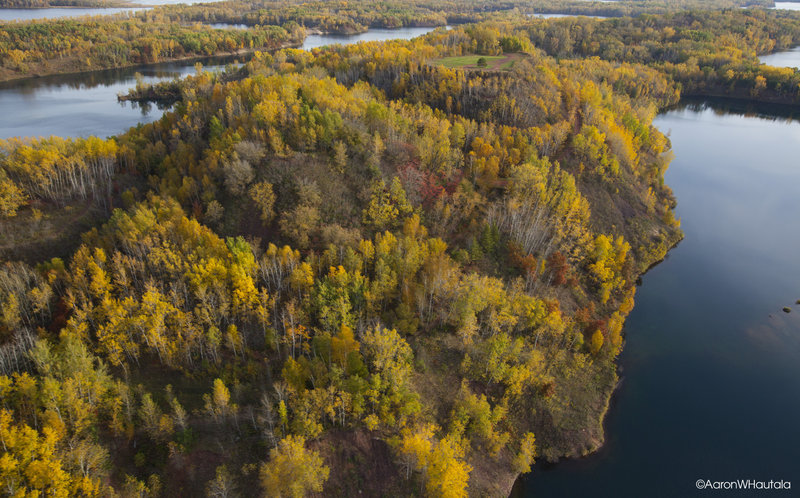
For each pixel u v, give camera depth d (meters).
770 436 97.56
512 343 102.81
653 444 95.50
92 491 67.25
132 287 103.56
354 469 78.75
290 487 69.00
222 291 100.56
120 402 76.88
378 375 82.81
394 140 146.38
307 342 97.31
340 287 103.81
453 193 139.38
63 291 104.06
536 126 168.00
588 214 140.50
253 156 132.88
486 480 84.62
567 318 112.88
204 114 168.62
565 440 93.88
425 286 108.75
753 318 129.62
